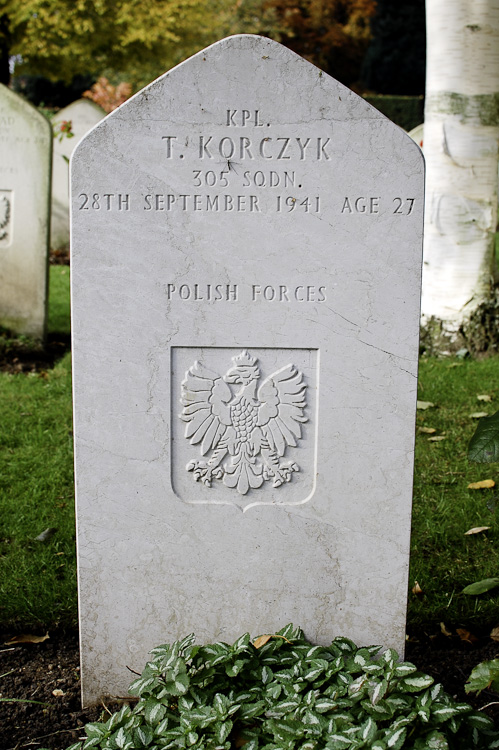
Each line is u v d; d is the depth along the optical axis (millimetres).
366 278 1633
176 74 1601
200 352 1657
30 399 2684
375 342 1646
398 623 1699
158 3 6762
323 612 1702
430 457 2330
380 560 1687
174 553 1687
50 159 3199
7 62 6266
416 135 4809
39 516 2092
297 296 1641
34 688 1723
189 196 1622
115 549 1682
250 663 1630
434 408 2602
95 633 1697
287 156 1615
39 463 2289
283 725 1536
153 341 1647
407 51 13156
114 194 1619
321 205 1622
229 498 1684
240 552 1688
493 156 3113
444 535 2037
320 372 1655
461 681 1720
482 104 3053
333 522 1683
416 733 1536
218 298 1642
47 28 6332
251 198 1622
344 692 1579
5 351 3240
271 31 11617
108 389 1653
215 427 1669
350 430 1664
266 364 1661
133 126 1607
